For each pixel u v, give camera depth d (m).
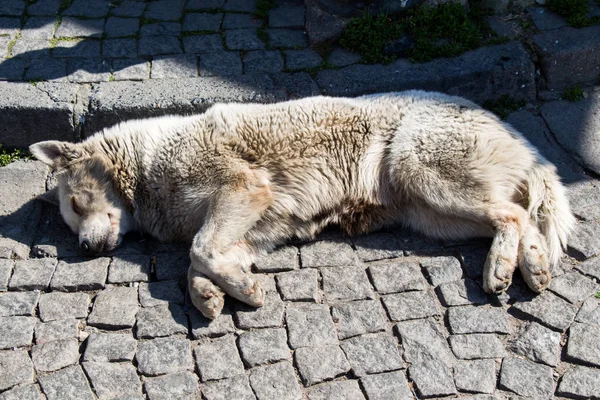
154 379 3.89
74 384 3.85
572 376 3.85
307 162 4.82
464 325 4.16
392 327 4.18
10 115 5.52
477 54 5.91
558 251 4.53
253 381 3.86
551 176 4.73
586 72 6.03
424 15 6.00
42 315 4.29
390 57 5.92
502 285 4.29
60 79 5.77
